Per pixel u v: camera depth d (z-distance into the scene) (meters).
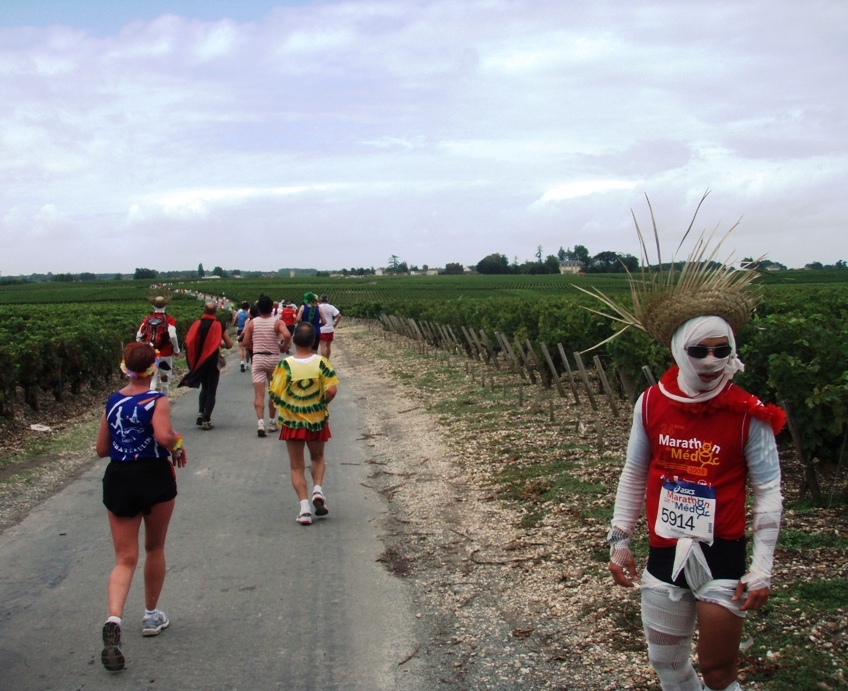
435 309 29.92
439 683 4.34
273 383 7.36
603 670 4.39
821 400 6.54
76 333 16.27
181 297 103.94
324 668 4.54
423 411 13.38
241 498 8.22
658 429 3.30
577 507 7.25
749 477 3.19
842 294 24.28
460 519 7.28
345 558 6.36
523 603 5.37
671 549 3.23
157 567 4.95
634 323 3.58
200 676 4.45
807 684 3.98
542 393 14.46
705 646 3.15
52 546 6.62
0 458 9.92
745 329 8.85
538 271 170.38
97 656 4.70
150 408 4.75
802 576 5.22
